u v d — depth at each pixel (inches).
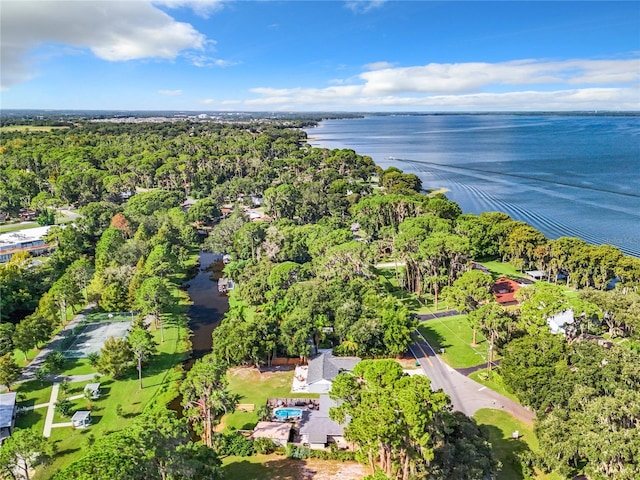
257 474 2278.5
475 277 3676.2
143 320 3971.5
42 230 6141.7
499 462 2062.0
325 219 6658.5
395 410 1851.6
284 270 4333.2
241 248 5644.7
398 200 6314.0
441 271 4426.7
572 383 2383.1
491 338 3189.0
